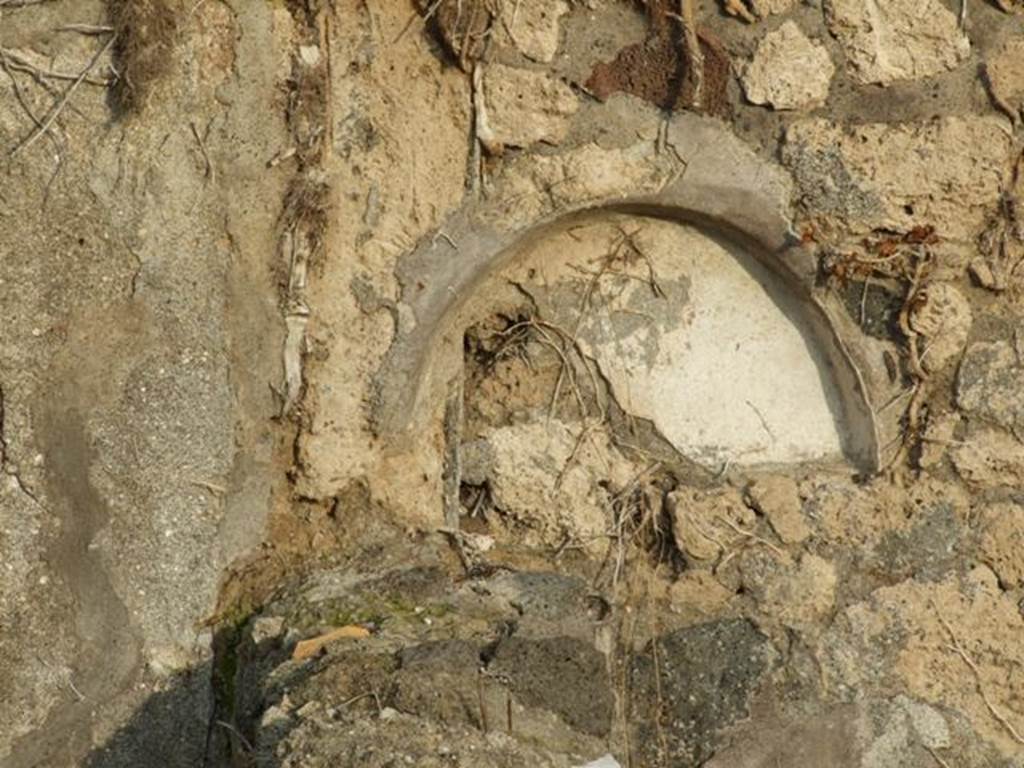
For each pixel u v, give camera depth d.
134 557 15.70
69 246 15.48
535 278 16.95
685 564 17.03
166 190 15.69
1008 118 16.67
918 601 16.94
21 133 15.33
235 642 15.90
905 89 16.58
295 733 13.10
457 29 16.02
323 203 15.96
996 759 16.94
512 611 15.44
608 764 13.22
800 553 16.98
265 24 15.84
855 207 16.62
